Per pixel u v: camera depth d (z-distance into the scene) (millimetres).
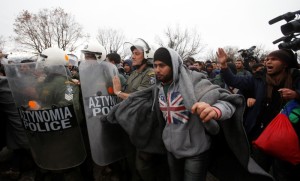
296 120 2166
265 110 2553
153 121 2361
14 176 3205
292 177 2271
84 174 2732
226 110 1705
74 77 3707
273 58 2412
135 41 2926
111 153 2611
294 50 2373
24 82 2324
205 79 1952
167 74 1988
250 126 2629
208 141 1989
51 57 2391
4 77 3193
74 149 2395
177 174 2180
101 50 3170
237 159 2045
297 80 2309
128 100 2322
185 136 1957
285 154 2082
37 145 2381
